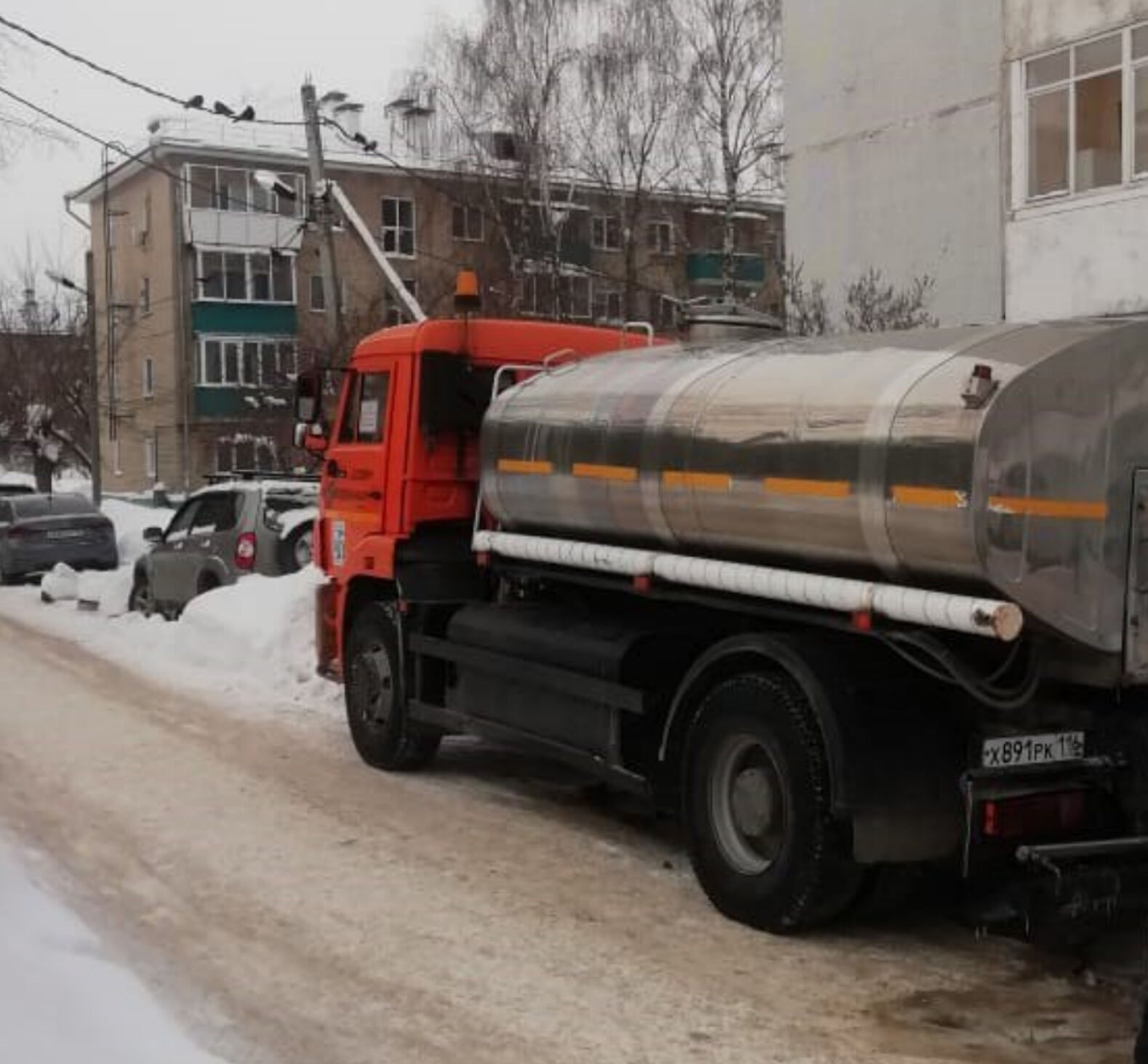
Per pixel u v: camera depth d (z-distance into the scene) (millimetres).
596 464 6191
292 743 8891
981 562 4434
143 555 15641
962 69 17359
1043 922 4859
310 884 5906
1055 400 4527
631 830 6832
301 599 11805
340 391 8656
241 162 44000
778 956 5066
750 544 5453
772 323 7270
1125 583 4641
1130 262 15094
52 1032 3965
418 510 7770
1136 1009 4590
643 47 32688
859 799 4910
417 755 7938
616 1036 4367
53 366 42156
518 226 32688
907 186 18281
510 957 5051
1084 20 15555
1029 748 4938
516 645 6832
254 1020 4477
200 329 43969
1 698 10555
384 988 4762
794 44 20109
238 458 42625
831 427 4996
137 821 6934
